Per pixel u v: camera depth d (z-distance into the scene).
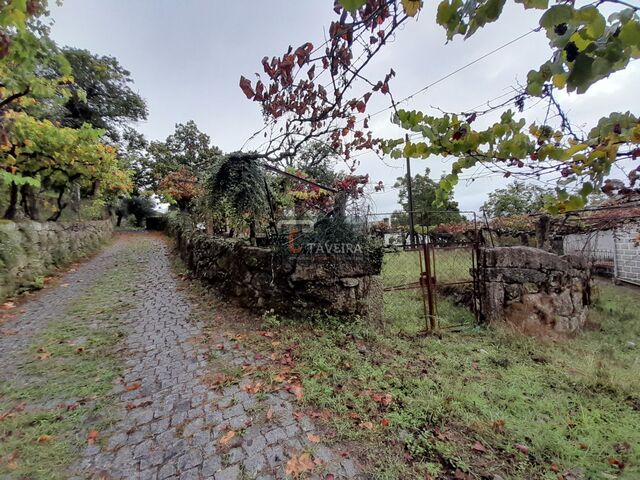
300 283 3.53
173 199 10.43
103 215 15.10
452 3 0.87
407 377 2.40
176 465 1.55
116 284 5.54
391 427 1.80
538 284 3.99
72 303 4.43
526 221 8.23
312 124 2.88
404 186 11.82
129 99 13.95
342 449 1.64
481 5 0.80
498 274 4.02
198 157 16.86
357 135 3.34
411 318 4.24
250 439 1.72
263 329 3.36
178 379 2.37
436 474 1.47
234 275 4.25
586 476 1.49
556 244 8.99
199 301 4.49
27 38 2.28
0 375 2.44
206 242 5.48
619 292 6.24
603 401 2.17
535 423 1.89
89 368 2.55
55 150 5.57
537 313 3.90
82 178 7.69
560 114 1.20
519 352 3.15
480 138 1.31
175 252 9.02
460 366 2.72
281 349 2.86
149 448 1.67
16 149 4.99
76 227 8.51
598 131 1.10
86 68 11.62
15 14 1.56
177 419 1.90
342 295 3.50
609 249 7.66
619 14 0.70
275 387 2.23
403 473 1.47
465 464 1.54
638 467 1.54
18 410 1.98
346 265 3.55
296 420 1.87
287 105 2.42
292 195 4.61
